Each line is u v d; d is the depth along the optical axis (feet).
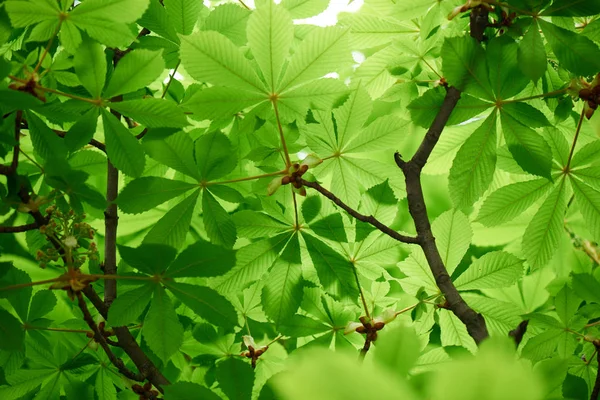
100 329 10.74
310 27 11.16
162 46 10.95
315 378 3.96
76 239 10.17
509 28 10.54
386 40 11.40
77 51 10.12
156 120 10.28
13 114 10.34
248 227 10.82
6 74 9.90
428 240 10.44
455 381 3.99
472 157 10.53
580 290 10.53
